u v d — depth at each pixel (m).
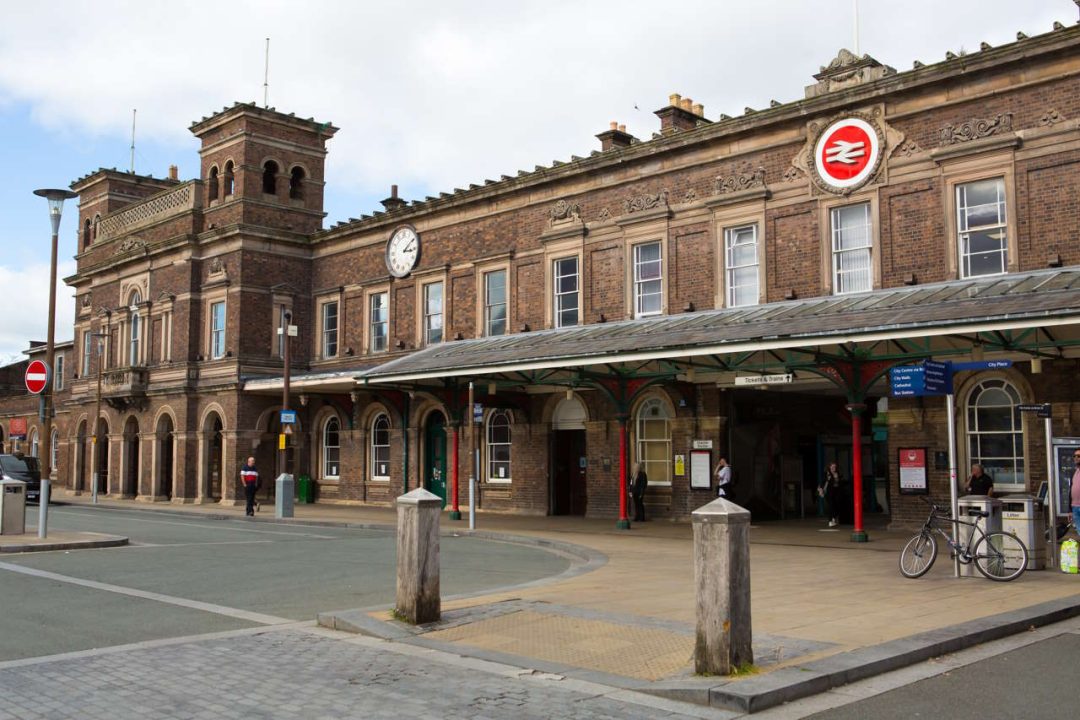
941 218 20.45
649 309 25.69
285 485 28.08
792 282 22.70
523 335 27.84
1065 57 18.94
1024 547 13.24
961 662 8.55
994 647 9.17
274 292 36.38
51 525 24.75
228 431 35.34
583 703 7.27
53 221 19.83
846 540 19.67
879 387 23.66
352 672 8.23
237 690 7.64
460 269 31.02
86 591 13.00
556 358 21.50
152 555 17.59
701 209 24.55
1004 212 19.72
